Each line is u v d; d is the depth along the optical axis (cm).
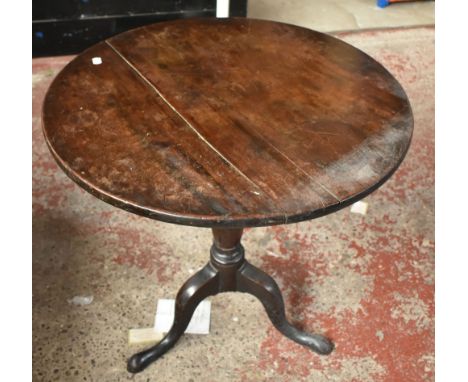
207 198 112
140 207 110
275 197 112
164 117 134
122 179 116
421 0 391
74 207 229
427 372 176
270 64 156
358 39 341
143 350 178
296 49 163
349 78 151
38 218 223
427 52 330
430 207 233
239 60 157
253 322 189
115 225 221
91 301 194
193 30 171
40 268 204
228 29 172
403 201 236
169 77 149
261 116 136
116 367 175
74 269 204
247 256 211
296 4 381
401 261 211
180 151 124
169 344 175
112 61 155
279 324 177
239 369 176
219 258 162
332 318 191
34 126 264
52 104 137
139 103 138
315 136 129
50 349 179
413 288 201
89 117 133
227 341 183
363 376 175
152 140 127
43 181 239
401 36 345
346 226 224
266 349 181
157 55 158
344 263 209
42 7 295
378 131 131
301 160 122
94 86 144
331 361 178
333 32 348
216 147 125
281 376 174
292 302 195
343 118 136
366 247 215
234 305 194
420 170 251
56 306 192
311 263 209
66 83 145
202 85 146
